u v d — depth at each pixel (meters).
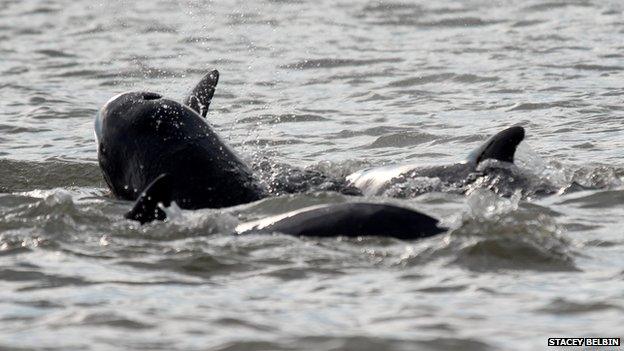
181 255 37.53
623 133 61.56
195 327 31.47
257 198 44.75
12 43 104.19
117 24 114.38
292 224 39.06
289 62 91.31
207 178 44.78
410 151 60.16
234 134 65.62
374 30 106.81
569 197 45.00
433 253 36.84
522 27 105.00
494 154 47.38
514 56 90.12
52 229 40.47
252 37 104.56
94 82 85.25
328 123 68.69
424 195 45.31
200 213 42.31
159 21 115.94
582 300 32.97
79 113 73.19
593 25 103.88
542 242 37.62
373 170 48.53
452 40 99.81
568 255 36.97
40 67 91.75
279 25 111.19
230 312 32.59
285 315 32.28
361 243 37.72
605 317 31.69
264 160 48.88
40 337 30.80
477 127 65.75
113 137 46.62
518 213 40.78
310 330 31.06
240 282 35.19
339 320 31.84
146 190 40.47
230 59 93.62
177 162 45.03
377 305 32.97
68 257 37.72
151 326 31.62
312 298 33.66
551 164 51.56
